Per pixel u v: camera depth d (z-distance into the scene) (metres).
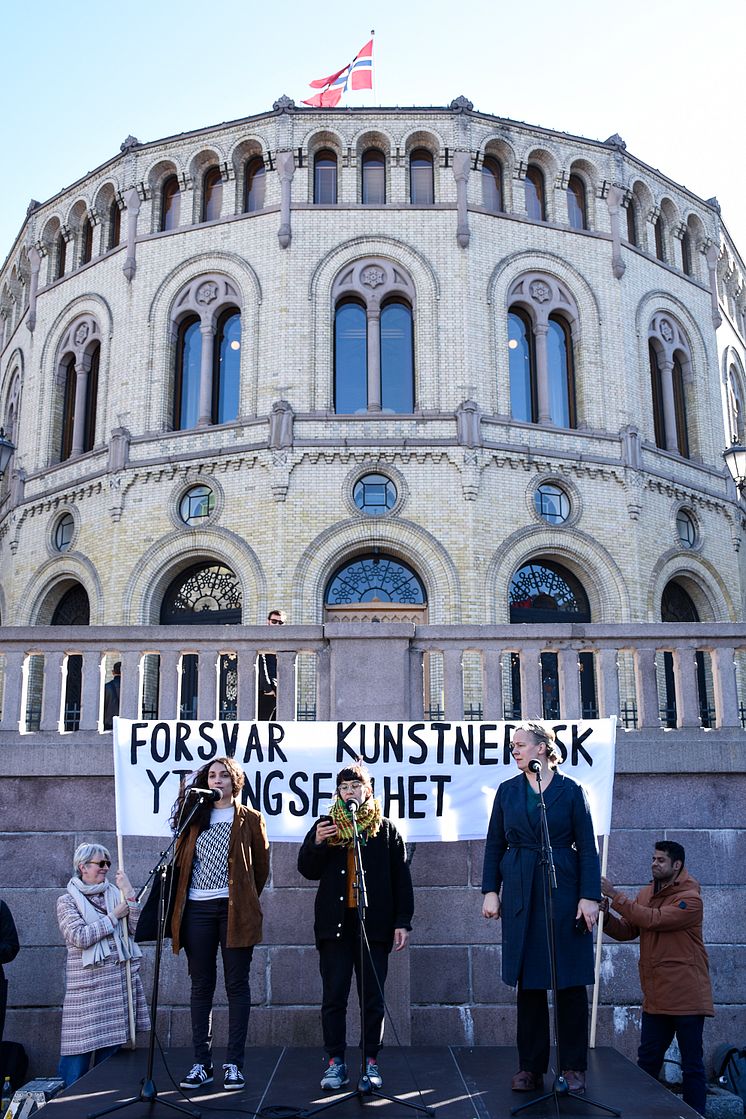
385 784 9.01
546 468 23.62
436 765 9.05
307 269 24.25
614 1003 9.28
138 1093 6.81
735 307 30.83
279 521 22.58
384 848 7.24
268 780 9.00
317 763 9.05
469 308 24.02
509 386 24.19
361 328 24.58
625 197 26.61
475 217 24.73
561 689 9.78
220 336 25.23
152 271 25.59
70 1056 7.86
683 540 25.64
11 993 9.28
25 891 9.45
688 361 27.47
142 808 8.87
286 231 24.28
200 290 25.25
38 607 25.42
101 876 8.28
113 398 25.33
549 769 6.99
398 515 22.64
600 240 25.97
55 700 9.80
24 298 29.58
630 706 20.62
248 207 25.62
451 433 23.22
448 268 24.28
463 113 25.02
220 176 26.02
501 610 22.52
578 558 23.50
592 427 24.59
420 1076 7.32
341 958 7.04
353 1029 8.84
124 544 23.80
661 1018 7.79
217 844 7.21
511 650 9.98
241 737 9.05
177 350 25.48
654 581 24.17
